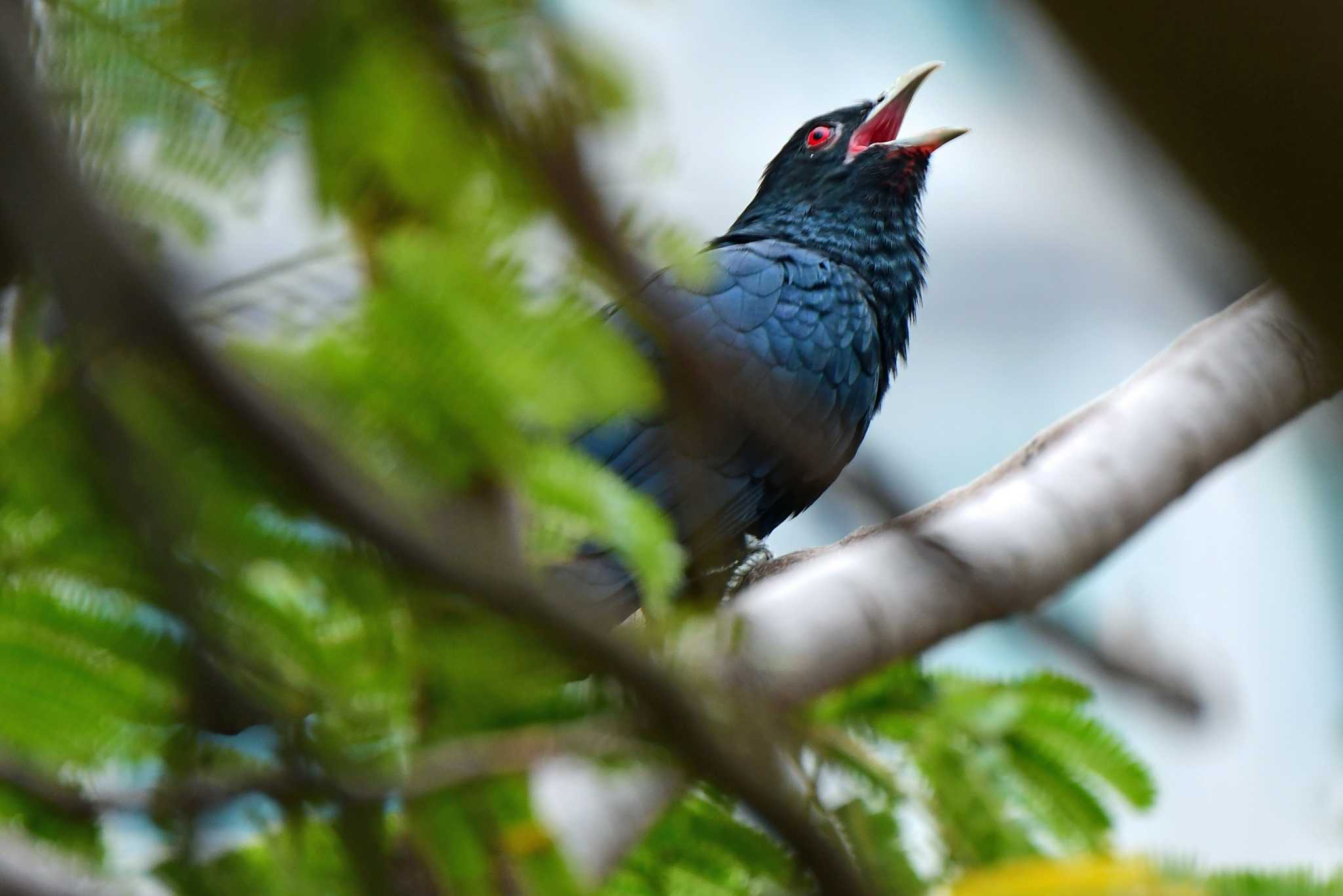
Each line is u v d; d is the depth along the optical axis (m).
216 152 1.12
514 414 1.19
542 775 1.62
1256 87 0.71
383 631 1.29
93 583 1.18
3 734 1.24
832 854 1.27
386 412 1.17
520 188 1.26
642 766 1.45
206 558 1.13
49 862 1.17
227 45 1.14
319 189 1.21
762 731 1.37
